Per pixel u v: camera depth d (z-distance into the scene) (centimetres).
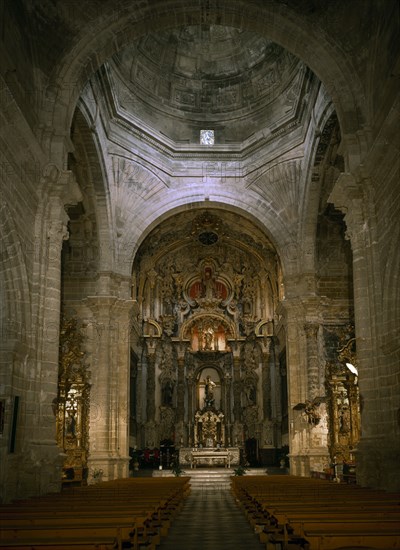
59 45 1902
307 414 2845
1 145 1452
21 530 744
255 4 1973
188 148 3080
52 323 1714
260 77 3031
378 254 1770
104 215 2862
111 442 2844
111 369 2902
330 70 1956
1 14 1475
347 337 2958
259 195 3069
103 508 1017
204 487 3009
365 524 749
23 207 1614
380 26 1725
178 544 1127
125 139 2898
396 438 1644
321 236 3077
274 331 3900
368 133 1859
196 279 4103
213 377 4112
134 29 2008
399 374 1631
